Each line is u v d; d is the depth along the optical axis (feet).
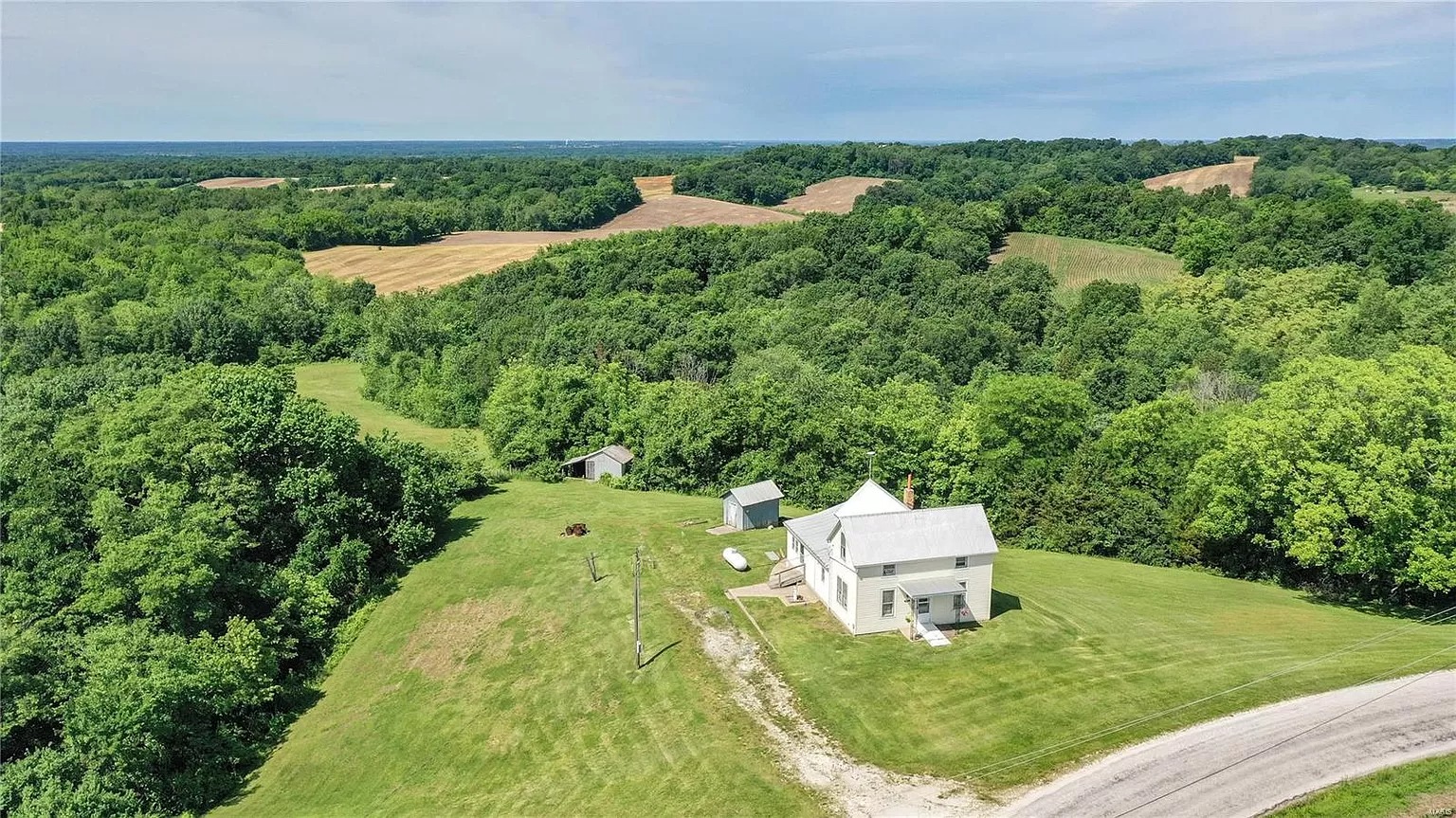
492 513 233.96
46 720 139.33
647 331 374.22
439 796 122.62
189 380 233.14
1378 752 107.96
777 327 382.63
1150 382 304.71
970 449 229.45
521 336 381.81
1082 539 208.33
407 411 339.36
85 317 369.50
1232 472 176.55
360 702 153.69
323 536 194.70
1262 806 99.55
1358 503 150.51
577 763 123.54
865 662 139.95
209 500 184.34
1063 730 118.42
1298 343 321.52
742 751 118.93
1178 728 116.88
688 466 253.24
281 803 129.18
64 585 170.09
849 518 149.59
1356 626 151.64
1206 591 175.22
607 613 167.12
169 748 136.56
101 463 188.55
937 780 109.60
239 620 156.97
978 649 142.92
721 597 168.04
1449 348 280.72
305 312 425.69
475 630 171.32
